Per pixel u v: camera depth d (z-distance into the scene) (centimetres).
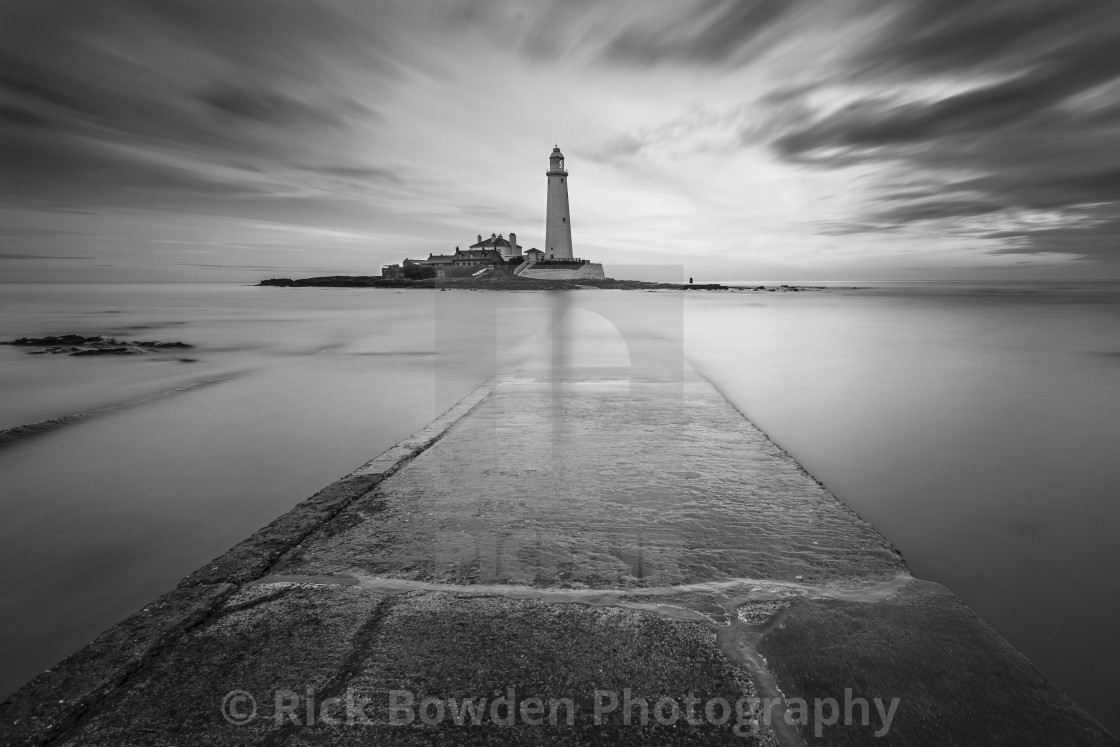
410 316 2867
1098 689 222
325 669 189
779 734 159
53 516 414
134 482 483
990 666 188
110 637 207
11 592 316
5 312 3341
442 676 185
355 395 862
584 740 158
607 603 226
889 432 587
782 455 423
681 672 186
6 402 855
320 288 9606
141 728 166
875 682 181
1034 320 2320
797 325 2159
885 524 365
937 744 156
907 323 2239
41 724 168
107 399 865
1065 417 650
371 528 300
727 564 259
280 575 253
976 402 736
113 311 3431
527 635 206
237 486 475
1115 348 1379
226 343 1688
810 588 239
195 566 346
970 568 311
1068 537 347
